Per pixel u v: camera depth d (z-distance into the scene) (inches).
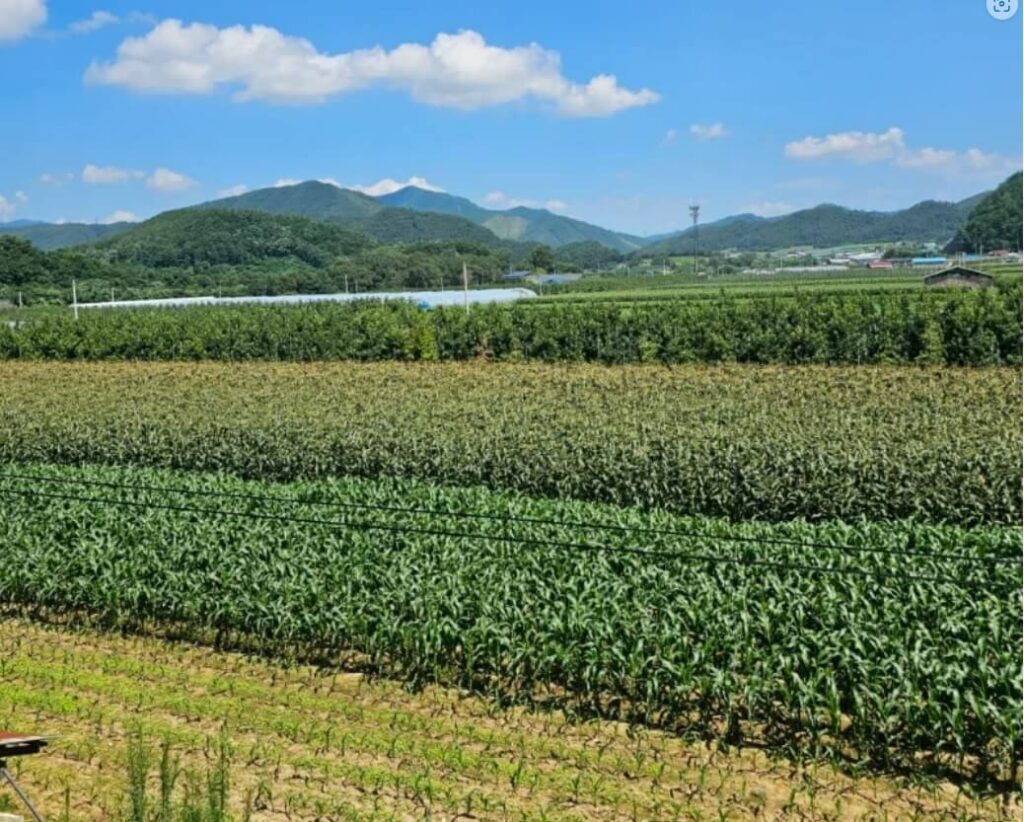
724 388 1499.8
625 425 1065.5
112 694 542.6
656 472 837.8
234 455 1010.1
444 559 586.6
